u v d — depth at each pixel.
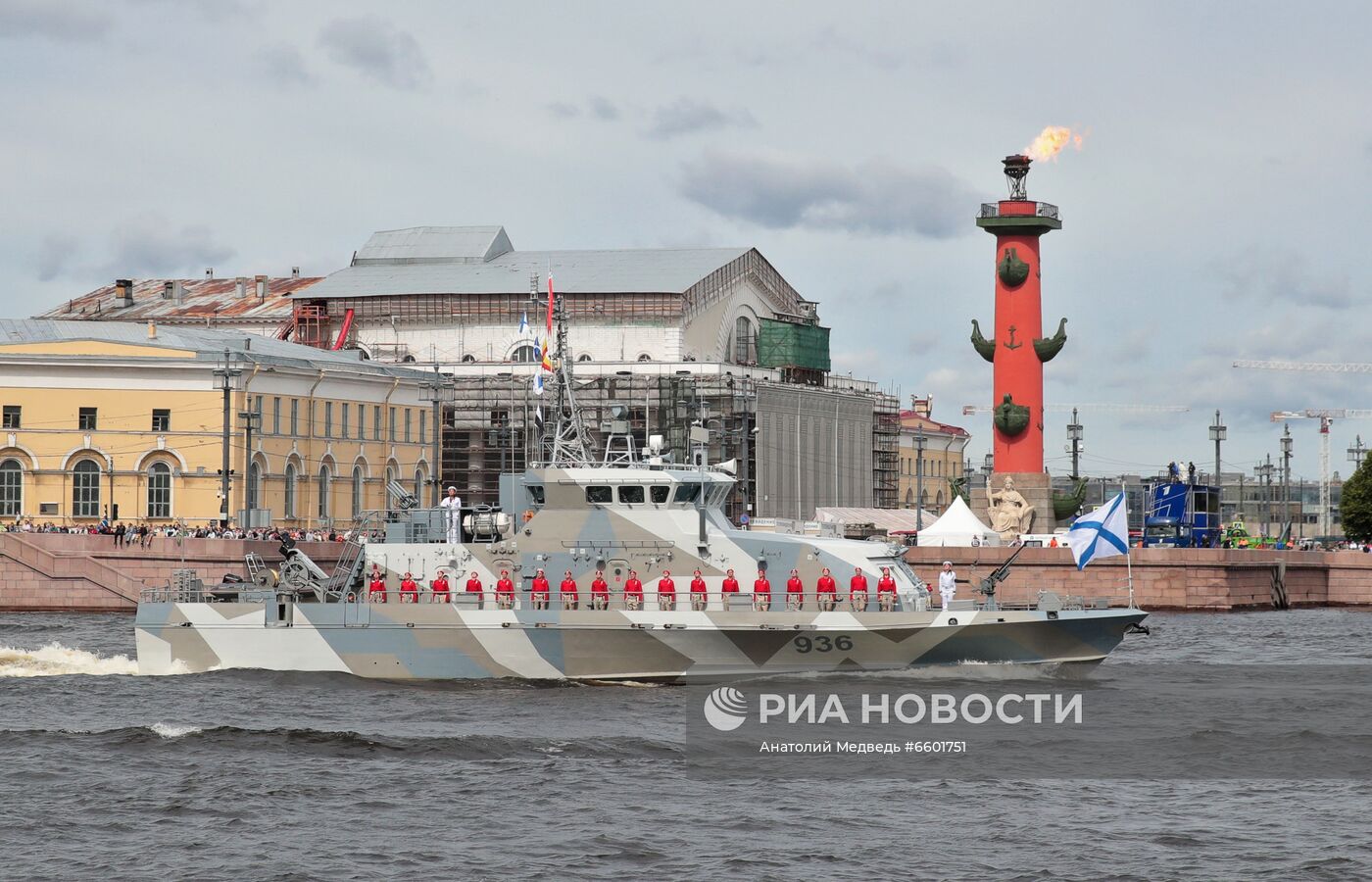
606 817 153.75
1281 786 169.00
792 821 153.50
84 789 162.75
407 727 190.62
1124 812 158.00
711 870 138.75
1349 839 149.12
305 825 151.12
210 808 156.25
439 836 147.88
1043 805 160.62
